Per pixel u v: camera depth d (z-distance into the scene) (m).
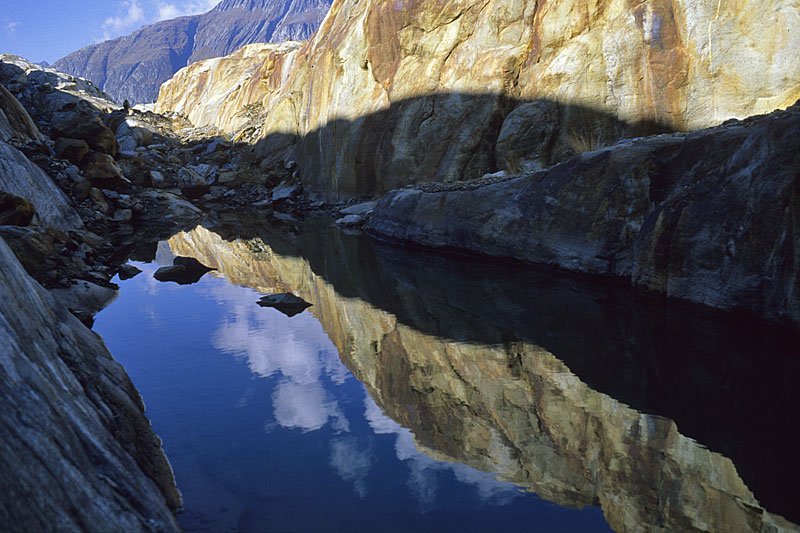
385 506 2.33
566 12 11.14
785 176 4.51
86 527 1.58
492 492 2.43
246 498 2.39
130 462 2.24
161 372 4.03
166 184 20.16
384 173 15.18
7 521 1.30
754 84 8.38
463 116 13.10
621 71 10.16
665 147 6.49
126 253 10.02
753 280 4.73
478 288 6.91
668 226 5.78
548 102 11.25
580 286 6.74
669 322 5.05
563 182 7.58
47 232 7.33
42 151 13.18
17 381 1.81
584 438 2.93
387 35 15.65
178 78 38.09
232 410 3.35
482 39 13.10
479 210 9.05
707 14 8.80
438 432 3.03
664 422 3.08
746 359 4.01
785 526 2.13
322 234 12.67
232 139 25.98
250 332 5.11
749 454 2.70
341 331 5.12
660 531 2.12
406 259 9.17
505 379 3.82
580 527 2.16
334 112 17.70
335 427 3.11
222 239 11.95
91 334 3.75
